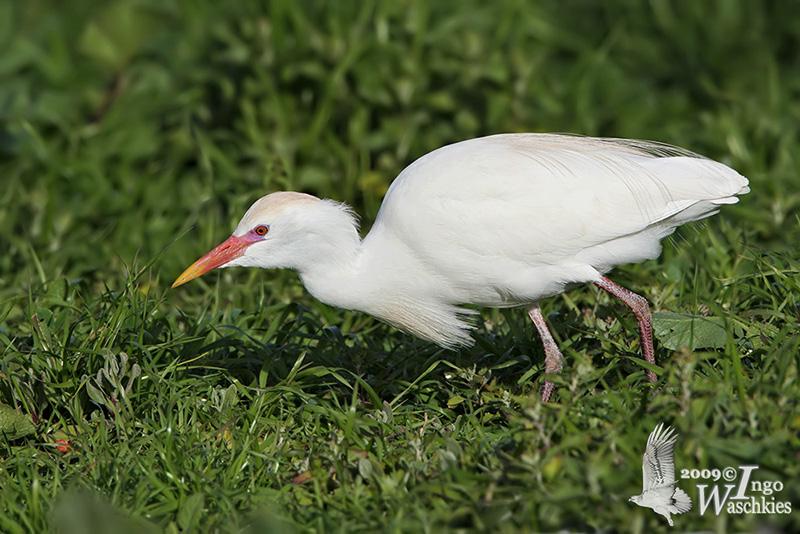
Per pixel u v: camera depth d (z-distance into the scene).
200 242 12.62
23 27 18.19
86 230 13.35
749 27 16.36
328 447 8.08
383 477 7.46
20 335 10.21
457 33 15.16
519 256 8.93
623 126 14.90
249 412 8.74
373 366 10.02
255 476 8.03
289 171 13.09
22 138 15.20
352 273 9.31
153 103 15.43
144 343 9.80
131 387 8.96
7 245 13.08
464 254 8.97
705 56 16.02
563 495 6.55
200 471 7.93
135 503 7.46
